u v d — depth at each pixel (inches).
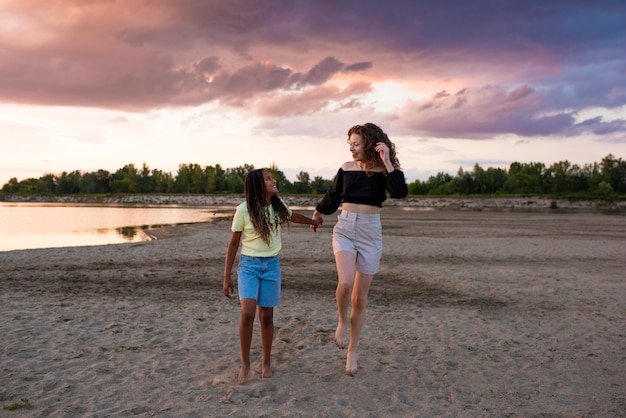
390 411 135.6
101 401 138.4
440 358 185.3
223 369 167.9
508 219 1325.0
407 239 684.1
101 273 394.3
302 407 136.6
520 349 198.8
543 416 135.1
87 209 2439.7
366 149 160.1
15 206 3048.7
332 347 197.5
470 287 342.3
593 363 181.9
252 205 150.9
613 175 4045.3
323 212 174.4
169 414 130.1
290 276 382.9
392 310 269.7
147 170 4953.3
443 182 4493.1
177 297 299.4
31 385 150.3
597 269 426.9
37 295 301.4
